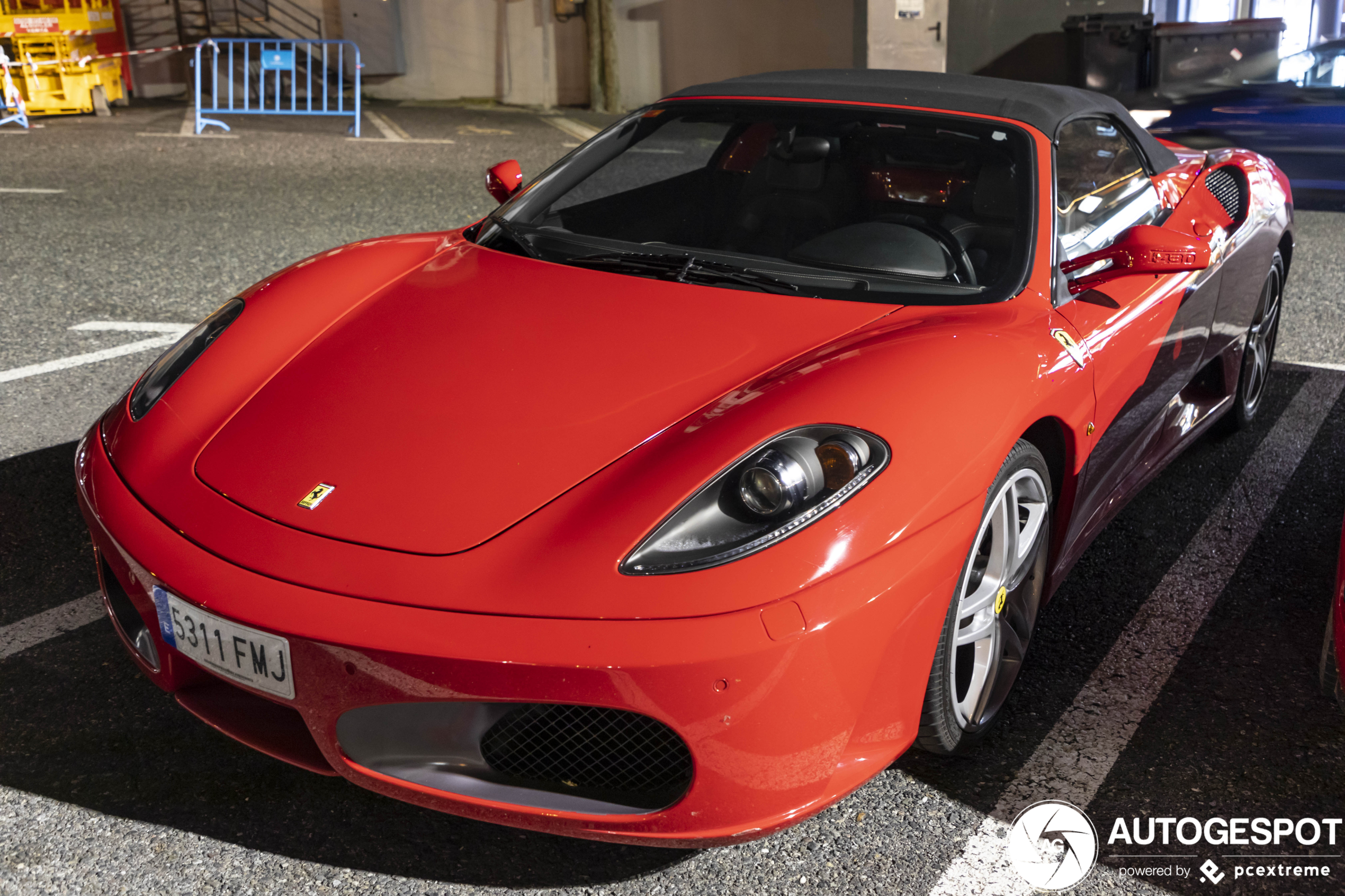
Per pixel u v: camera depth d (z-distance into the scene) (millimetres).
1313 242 6621
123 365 4195
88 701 2264
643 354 2090
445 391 2012
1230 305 3270
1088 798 2105
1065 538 2453
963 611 2025
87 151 9078
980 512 1867
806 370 1976
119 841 1904
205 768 2088
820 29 12406
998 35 12188
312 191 7605
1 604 2598
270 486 1845
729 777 1653
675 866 1910
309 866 1875
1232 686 2463
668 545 1658
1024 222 2488
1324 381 4406
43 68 11148
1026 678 2479
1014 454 2059
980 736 2205
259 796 2027
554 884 1861
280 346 2244
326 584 1668
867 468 1761
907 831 2006
